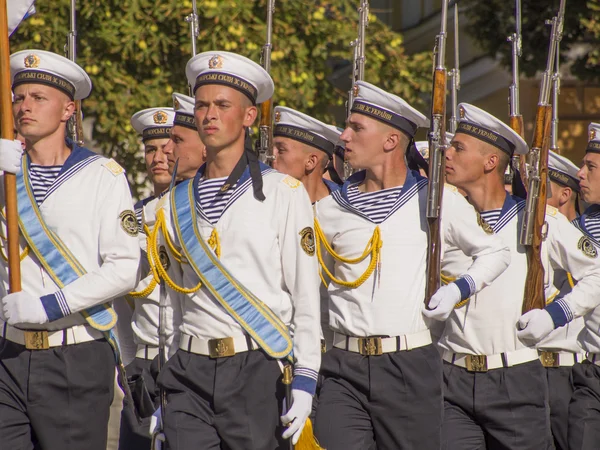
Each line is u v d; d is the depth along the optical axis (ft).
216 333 30.35
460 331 36.94
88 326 31.94
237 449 30.25
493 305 36.86
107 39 71.00
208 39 72.38
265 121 44.16
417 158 35.63
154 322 39.19
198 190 31.14
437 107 34.35
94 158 32.37
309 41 75.46
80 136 38.99
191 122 40.29
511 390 36.68
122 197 32.07
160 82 74.33
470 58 97.35
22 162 32.04
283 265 30.63
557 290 41.42
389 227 34.17
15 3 33.53
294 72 74.18
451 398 37.11
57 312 30.60
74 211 31.71
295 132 43.09
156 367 38.73
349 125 35.09
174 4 71.26
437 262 33.81
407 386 33.60
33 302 30.40
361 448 33.86
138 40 71.77
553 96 50.47
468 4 85.87
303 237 30.55
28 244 31.45
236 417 30.12
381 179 34.86
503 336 36.88
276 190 30.81
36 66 31.96
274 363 30.32
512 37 47.67
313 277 30.55
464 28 87.51
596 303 38.50
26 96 31.91
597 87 92.07
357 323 34.04
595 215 43.24
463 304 36.81
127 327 41.11
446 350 37.37
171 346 31.83
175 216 30.96
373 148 34.68
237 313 30.12
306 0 76.13
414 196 34.53
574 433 41.42
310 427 30.55
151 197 44.29
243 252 30.40
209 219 30.73
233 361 30.25
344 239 34.63
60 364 31.50
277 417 30.32
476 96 99.66
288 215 30.66
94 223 31.81
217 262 30.32
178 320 31.78
